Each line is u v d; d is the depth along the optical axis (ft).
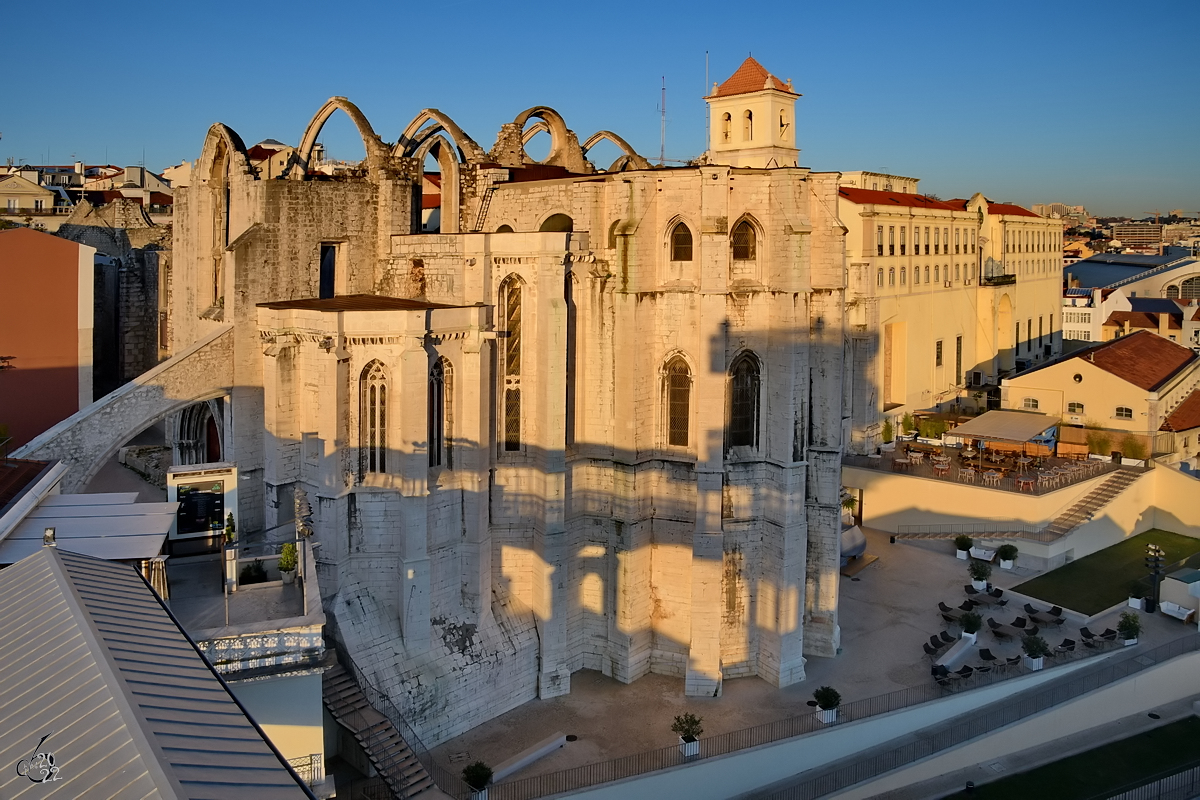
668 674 169.99
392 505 146.30
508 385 161.89
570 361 164.66
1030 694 170.30
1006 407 307.17
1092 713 172.24
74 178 556.51
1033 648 174.29
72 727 69.56
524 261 158.10
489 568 158.40
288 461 157.89
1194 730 173.47
